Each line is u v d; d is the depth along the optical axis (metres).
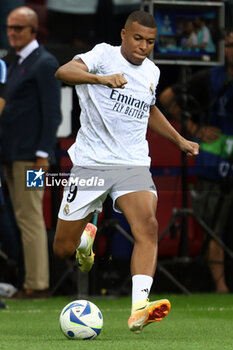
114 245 32.78
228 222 33.34
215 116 32.56
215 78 32.28
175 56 30.53
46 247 30.42
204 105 32.50
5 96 25.95
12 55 30.95
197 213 33.34
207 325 22.84
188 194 33.25
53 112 29.53
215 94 32.34
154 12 30.25
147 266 17.83
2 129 30.00
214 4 30.64
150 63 19.77
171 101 31.48
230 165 32.75
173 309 27.53
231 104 32.47
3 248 32.06
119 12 32.69
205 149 32.75
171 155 32.56
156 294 32.62
